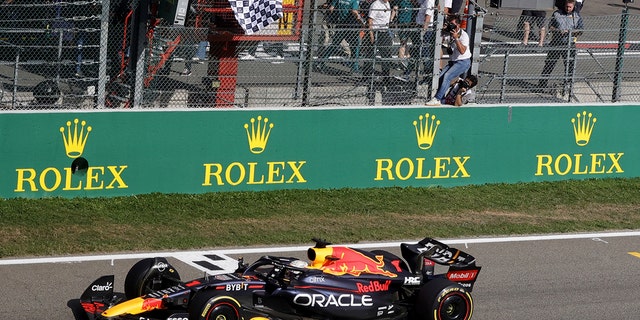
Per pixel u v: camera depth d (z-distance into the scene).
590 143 51.59
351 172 47.47
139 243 37.97
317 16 51.31
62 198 42.69
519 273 36.66
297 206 44.12
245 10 43.28
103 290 29.03
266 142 45.81
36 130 42.03
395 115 47.75
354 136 47.25
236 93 47.47
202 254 37.22
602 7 88.62
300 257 37.47
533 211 45.88
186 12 44.44
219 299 26.86
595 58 56.50
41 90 45.97
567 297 34.06
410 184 48.56
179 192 44.72
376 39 48.41
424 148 48.50
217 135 44.94
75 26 46.62
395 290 30.47
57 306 30.91
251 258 37.06
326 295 29.08
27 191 42.28
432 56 48.94
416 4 53.78
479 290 34.34
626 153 52.41
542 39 54.16
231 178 45.50
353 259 30.36
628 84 58.62
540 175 50.91
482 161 49.66
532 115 50.19
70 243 37.47
